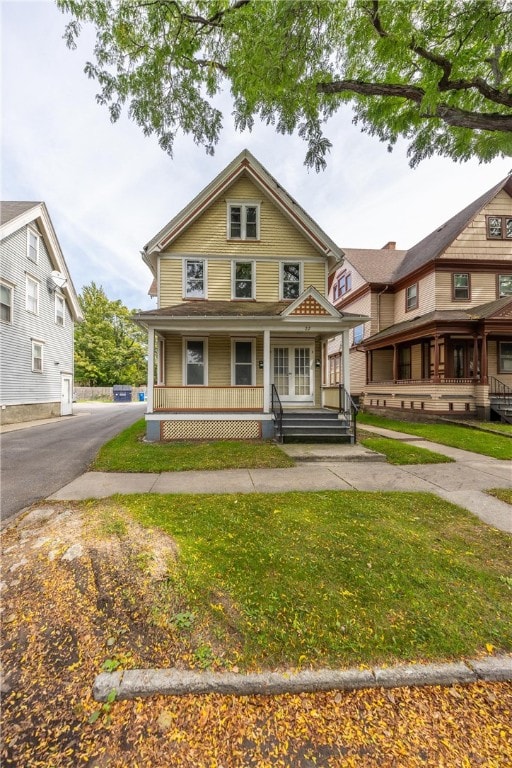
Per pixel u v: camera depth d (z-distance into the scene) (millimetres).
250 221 12164
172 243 11742
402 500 4734
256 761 1613
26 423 14133
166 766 1594
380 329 18406
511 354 14961
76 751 1667
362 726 1790
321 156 5707
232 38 4594
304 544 3422
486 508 4543
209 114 5688
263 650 2180
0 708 1888
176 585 2797
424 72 4602
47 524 3992
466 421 12695
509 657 2164
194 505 4496
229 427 9719
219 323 9742
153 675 2029
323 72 4695
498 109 5410
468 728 1784
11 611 2607
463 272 15180
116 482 5652
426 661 2119
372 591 2715
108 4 4508
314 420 9602
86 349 40375
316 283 12203
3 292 13570
